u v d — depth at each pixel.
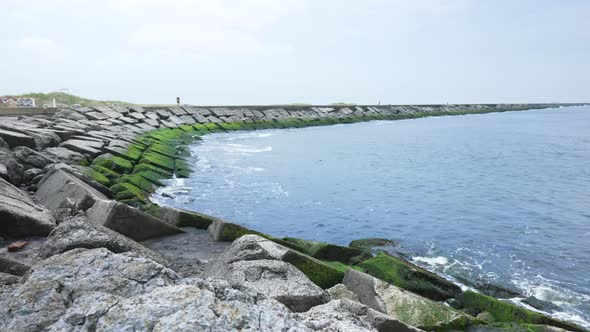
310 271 7.23
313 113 69.31
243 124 52.59
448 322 6.38
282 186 21.53
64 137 20.45
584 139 50.25
